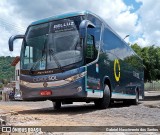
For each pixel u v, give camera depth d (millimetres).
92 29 13500
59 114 12172
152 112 13125
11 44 13906
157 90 77312
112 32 16875
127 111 13391
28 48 13562
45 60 12883
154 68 37625
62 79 12391
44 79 12711
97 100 14648
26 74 13195
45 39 13234
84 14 13125
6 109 15250
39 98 12938
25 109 15789
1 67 91062
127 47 20562
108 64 15508
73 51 12539
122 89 18312
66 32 12945
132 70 21422
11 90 48406
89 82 12719
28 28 13977
